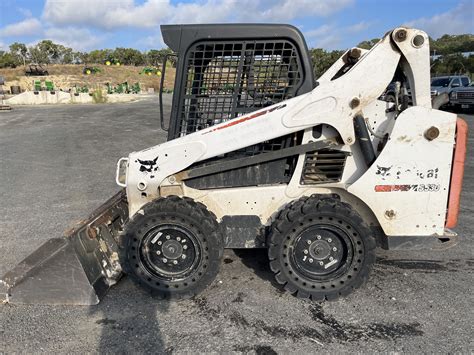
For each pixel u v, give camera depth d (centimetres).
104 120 1620
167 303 312
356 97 295
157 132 1252
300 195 322
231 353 254
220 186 328
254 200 323
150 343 264
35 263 305
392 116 320
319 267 309
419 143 297
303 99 295
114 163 816
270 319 288
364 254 300
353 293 320
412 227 312
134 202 324
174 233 308
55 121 1606
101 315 296
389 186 305
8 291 310
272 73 309
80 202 566
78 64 6009
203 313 297
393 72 294
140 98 3209
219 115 319
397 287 328
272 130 299
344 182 320
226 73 311
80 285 305
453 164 302
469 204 529
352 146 314
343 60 401
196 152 304
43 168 782
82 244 312
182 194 321
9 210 537
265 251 399
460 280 338
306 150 306
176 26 301
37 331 278
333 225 298
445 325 278
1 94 2930
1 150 974
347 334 270
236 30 299
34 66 4619
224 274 354
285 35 298
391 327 277
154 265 315
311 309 300
